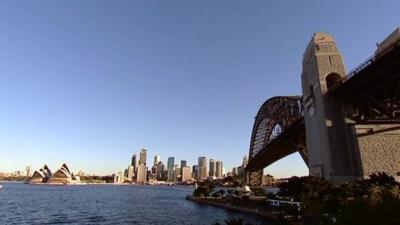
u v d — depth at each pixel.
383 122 52.41
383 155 50.19
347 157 52.84
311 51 63.94
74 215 75.19
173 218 69.44
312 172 60.75
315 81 60.78
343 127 54.56
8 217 68.88
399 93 44.16
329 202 36.16
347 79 49.66
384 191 32.16
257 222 52.00
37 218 68.56
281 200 67.19
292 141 88.38
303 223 36.28
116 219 68.62
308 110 65.56
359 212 20.80
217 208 88.88
